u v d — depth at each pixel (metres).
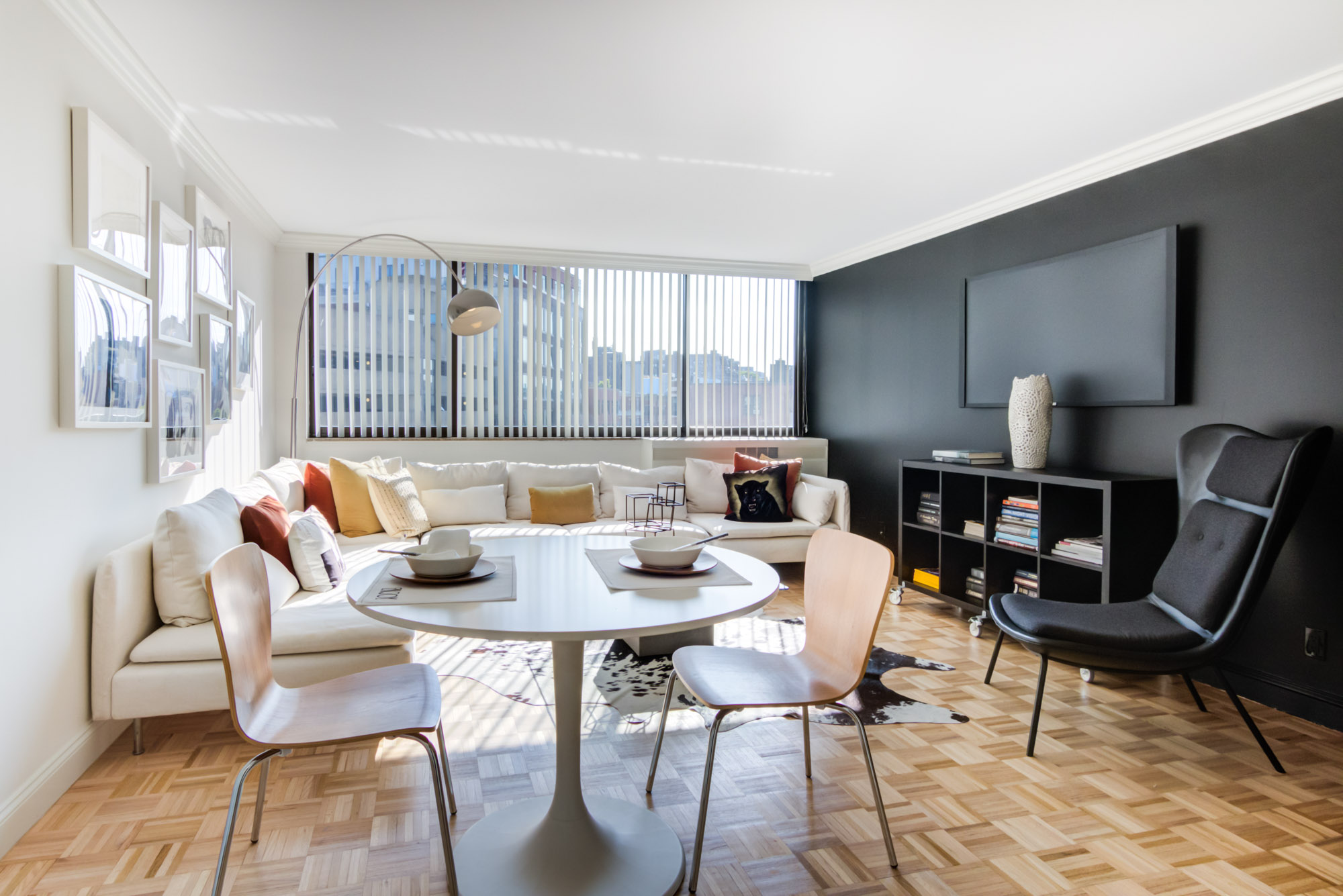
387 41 2.46
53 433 2.10
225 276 3.70
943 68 2.63
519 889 1.67
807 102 2.93
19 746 1.91
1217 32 2.38
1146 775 2.28
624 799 2.10
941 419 4.78
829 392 6.12
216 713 2.74
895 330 5.23
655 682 3.09
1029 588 3.64
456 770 2.29
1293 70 2.65
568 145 3.39
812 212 4.53
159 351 2.85
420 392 5.41
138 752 2.37
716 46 2.49
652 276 5.96
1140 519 3.08
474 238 5.20
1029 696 2.95
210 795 2.12
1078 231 3.76
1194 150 3.17
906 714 2.76
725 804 2.08
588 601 1.58
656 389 6.00
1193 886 1.72
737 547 4.74
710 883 1.72
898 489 5.06
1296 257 2.79
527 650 3.53
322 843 1.88
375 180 3.90
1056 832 1.95
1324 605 2.71
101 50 2.37
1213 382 3.10
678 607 1.55
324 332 5.21
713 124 3.15
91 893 1.66
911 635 3.82
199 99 2.90
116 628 2.28
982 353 4.37
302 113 3.03
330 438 5.23
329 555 3.14
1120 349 3.48
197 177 3.36
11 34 1.89
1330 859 1.84
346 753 2.41
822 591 2.06
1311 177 2.75
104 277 2.41
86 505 2.29
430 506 4.75
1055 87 2.79
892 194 4.15
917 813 2.04
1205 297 3.13
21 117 1.94
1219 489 2.62
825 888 1.70
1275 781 2.25
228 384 3.74
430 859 1.80
